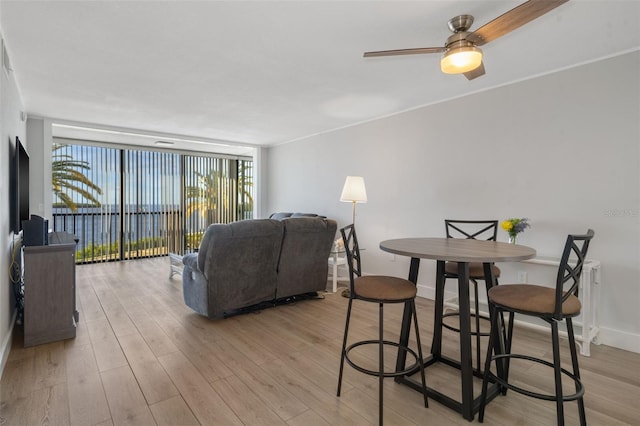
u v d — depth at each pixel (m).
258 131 5.59
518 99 3.24
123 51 2.65
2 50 2.31
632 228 2.62
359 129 4.94
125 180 6.55
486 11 2.09
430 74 3.12
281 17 2.17
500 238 3.39
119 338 2.74
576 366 1.67
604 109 2.74
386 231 4.55
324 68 2.99
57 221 5.89
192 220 7.47
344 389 2.04
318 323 3.14
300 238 3.58
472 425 1.72
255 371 2.24
